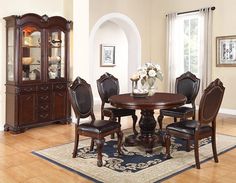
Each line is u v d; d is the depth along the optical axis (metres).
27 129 5.45
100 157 3.54
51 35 5.57
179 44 7.97
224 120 6.35
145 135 4.30
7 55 5.29
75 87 3.79
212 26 7.22
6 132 5.27
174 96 4.39
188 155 3.93
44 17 5.38
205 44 7.30
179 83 5.32
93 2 7.21
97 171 3.38
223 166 3.54
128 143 4.34
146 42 8.47
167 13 8.14
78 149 4.21
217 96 3.53
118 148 3.92
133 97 4.30
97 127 3.58
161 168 3.46
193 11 7.52
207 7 7.31
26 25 5.14
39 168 3.49
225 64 7.12
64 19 5.70
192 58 7.77
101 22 7.40
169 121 6.12
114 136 4.85
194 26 7.66
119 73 10.18
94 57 9.51
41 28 5.38
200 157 3.85
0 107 5.38
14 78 5.09
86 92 3.96
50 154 4.00
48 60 5.53
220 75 7.25
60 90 5.75
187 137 3.49
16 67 5.07
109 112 4.75
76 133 3.80
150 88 4.42
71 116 6.08
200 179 3.16
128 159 3.78
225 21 7.07
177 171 3.37
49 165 3.59
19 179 3.17
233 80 7.05
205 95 3.32
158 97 4.28
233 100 7.08
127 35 8.45
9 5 5.36
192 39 7.73
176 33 7.92
